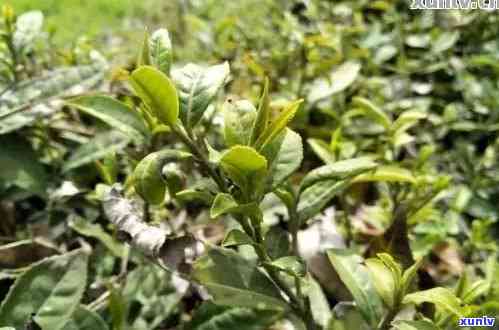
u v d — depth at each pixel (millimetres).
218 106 625
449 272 586
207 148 414
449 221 622
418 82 830
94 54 625
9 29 584
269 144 403
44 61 701
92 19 1549
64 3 1626
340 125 641
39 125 613
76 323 459
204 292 509
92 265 539
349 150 658
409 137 589
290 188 442
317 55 685
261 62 764
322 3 937
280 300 434
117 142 582
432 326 409
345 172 420
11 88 564
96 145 583
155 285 512
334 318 466
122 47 942
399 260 497
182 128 410
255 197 392
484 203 692
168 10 1229
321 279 521
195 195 406
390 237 504
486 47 856
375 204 654
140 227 407
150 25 1225
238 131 393
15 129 578
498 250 627
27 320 448
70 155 602
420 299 403
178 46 1033
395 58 894
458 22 849
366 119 722
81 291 459
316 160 687
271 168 403
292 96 698
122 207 415
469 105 796
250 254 484
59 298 455
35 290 455
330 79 671
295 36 734
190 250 412
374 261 429
